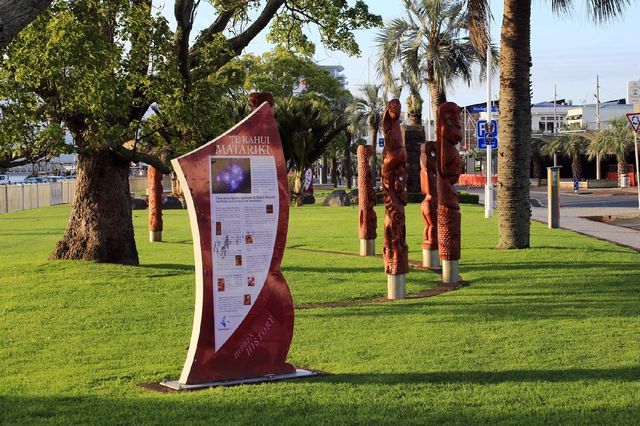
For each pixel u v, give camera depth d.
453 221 13.57
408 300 11.80
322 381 7.16
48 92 13.50
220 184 7.29
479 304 11.24
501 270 14.90
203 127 14.16
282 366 7.49
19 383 7.25
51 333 9.70
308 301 11.88
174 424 5.91
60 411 6.30
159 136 15.22
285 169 7.59
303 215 33.47
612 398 6.46
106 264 15.39
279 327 7.48
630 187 65.31
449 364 7.70
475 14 18.14
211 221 7.24
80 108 13.41
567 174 87.31
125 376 7.50
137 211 39.31
